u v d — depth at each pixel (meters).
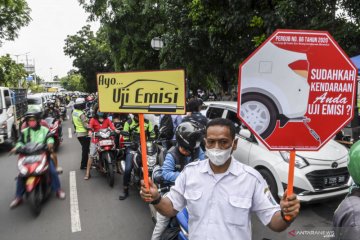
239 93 1.81
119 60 16.97
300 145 1.81
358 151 1.46
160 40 11.09
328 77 1.80
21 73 32.25
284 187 4.38
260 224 3.61
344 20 6.86
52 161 5.23
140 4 15.25
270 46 1.79
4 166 8.01
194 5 9.27
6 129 9.88
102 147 6.02
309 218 4.25
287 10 6.75
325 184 4.38
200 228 1.74
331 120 1.81
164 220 3.15
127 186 5.29
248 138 5.24
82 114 7.11
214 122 1.77
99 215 4.62
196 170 1.83
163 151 3.98
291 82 1.80
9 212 4.79
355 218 1.38
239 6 7.67
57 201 5.21
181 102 2.05
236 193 1.72
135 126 5.27
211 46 9.66
